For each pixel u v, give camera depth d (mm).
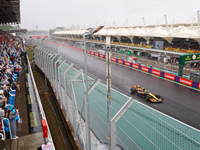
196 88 15906
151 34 36781
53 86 13406
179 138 5574
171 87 16281
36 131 7609
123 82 17953
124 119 6375
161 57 32875
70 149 7645
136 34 41812
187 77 18469
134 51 42406
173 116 10477
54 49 16125
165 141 5258
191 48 29938
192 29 33844
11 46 32719
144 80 18750
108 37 5324
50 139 6613
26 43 64812
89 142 5613
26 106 10180
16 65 19266
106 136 6180
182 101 12875
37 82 18344
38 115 9109
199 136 5875
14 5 25812
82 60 32062
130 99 4438
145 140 5246
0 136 7047
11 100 10555
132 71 23219
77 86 10992
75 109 7301
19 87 13672
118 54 36125
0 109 7820
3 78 12664
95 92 9195
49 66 15109
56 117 10734
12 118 6922
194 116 10469
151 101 12461
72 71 13836
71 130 8055
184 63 18125
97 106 7551
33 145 6570
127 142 5195
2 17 42406
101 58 34719
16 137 7094
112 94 9227
